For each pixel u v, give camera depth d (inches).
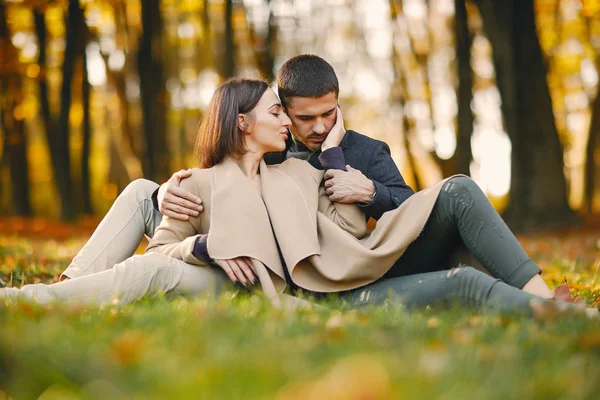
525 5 767.7
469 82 819.4
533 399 87.7
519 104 775.7
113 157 1259.8
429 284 166.9
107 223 191.6
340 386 88.1
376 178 201.3
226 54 888.9
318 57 205.9
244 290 179.8
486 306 157.6
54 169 1022.4
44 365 97.4
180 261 177.0
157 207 191.8
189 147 1216.2
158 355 103.0
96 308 149.6
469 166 819.4
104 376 95.4
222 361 101.0
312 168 196.5
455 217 171.8
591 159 1144.2
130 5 975.0
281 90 203.0
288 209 181.6
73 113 1149.1
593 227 764.0
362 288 178.4
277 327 127.6
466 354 106.0
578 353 114.5
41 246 532.1
